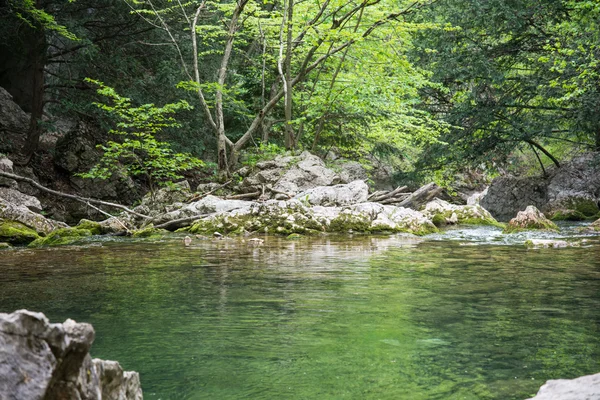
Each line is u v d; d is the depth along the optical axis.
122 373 1.92
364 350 3.16
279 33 20.98
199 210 13.92
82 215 18.86
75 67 21.91
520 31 23.70
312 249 8.91
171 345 3.27
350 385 2.58
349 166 20.73
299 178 16.84
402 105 21.41
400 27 18.66
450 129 25.62
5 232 9.80
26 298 4.69
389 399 2.40
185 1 22.97
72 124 25.39
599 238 10.84
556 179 23.33
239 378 2.68
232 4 20.08
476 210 15.11
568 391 2.10
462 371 2.78
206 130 23.88
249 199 16.56
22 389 1.47
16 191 13.86
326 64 22.52
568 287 5.21
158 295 4.84
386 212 13.45
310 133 23.62
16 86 23.36
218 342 3.34
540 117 24.03
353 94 19.66
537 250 8.63
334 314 4.10
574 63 18.67
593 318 3.92
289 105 19.42
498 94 25.14
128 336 3.47
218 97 19.17
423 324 3.78
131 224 13.39
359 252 8.45
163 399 2.41
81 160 19.95
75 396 1.61
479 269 6.49
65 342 1.61
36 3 19.02
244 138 19.41
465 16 24.00
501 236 11.64
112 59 20.92
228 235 11.88
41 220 11.04
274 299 4.67
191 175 23.56
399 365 2.88
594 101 20.77
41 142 22.03
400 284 5.44
